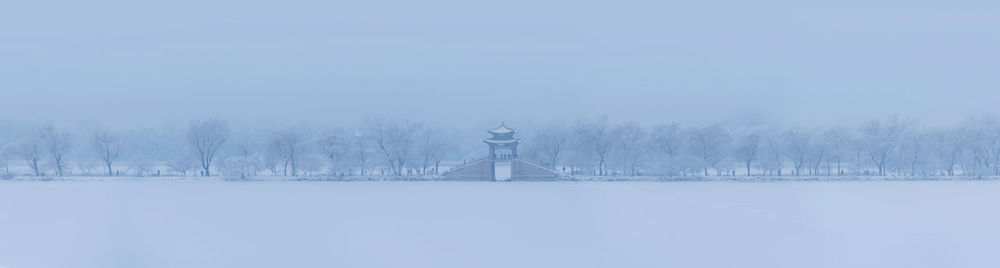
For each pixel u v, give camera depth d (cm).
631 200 10750
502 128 15450
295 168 16000
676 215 8900
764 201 10575
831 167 17250
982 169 15700
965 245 6800
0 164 16550
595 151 16650
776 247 6681
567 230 7700
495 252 6519
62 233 7588
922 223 8194
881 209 9512
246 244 6969
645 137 16912
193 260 6281
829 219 8538
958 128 16312
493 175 15200
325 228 7875
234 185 13775
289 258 6331
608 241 7012
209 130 16250
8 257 6381
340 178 15475
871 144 16112
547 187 13262
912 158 15925
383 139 16350
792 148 16112
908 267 5944
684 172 15638
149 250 6688
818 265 5969
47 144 15950
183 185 13850
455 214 9000
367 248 6738
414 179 15400
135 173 16275
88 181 14838
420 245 6856
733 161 16238
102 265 6097
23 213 9119
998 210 9375
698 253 6425
